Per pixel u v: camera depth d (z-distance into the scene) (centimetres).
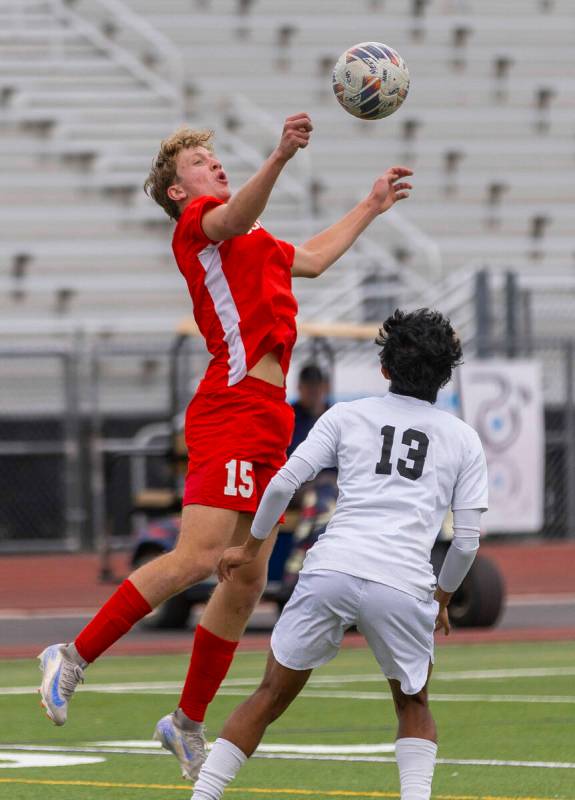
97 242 7062
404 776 1404
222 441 1662
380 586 1396
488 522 5253
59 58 7738
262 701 1432
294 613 1429
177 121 7669
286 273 1728
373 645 1427
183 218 1702
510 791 1747
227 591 1686
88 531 5906
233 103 7869
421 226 7706
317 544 1440
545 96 8369
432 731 1422
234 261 1684
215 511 1652
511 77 8406
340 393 4488
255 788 1770
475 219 7788
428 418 1455
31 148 7194
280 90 8062
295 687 1438
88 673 3070
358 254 7312
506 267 7644
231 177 7456
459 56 8362
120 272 7044
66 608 4594
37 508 5931
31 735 2231
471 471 1452
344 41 8275
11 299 6819
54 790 1756
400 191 1852
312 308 6825
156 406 6475
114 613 1631
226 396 1673
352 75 1697
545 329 6900
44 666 1634
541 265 7731
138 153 7412
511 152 8119
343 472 1448
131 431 6222
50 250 6969
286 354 1709
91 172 7231
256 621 4156
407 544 1413
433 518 1435
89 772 1889
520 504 5325
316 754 2033
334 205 7644
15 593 4934
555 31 8656
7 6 7831
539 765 1942
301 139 1573
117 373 6538
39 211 7056
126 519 5925
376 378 4519
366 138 7975
